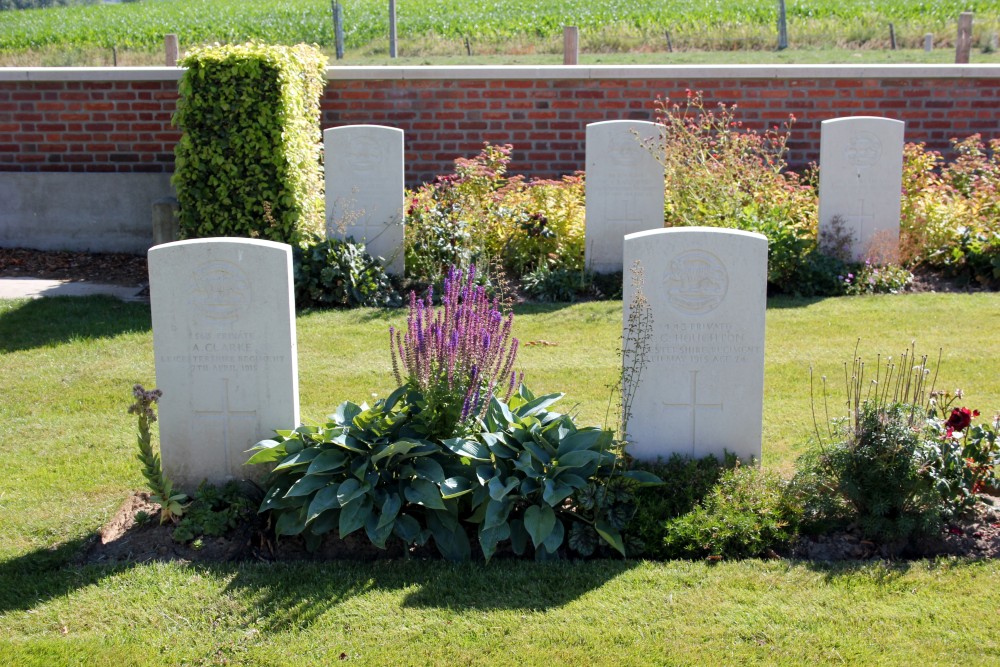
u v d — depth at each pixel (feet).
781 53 86.89
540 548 15.98
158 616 14.39
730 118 36.37
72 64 95.45
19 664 13.28
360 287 31.58
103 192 38.81
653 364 18.08
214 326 17.39
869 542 16.05
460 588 15.05
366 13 115.24
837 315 28.76
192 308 17.35
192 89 31.96
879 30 92.38
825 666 12.99
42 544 16.46
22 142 39.29
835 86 40.11
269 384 17.53
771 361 24.75
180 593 14.94
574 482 16.30
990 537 16.06
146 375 24.52
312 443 17.06
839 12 103.55
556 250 33.60
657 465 17.94
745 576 15.12
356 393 23.11
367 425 16.80
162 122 39.04
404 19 109.19
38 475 18.94
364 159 32.58
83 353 26.25
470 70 40.24
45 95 38.93
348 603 14.65
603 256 33.09
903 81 39.99
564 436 17.03
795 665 13.02
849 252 32.86
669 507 16.70
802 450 19.25
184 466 17.94
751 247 17.54
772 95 40.29
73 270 36.45
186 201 32.60
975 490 16.97
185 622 14.26
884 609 14.16
